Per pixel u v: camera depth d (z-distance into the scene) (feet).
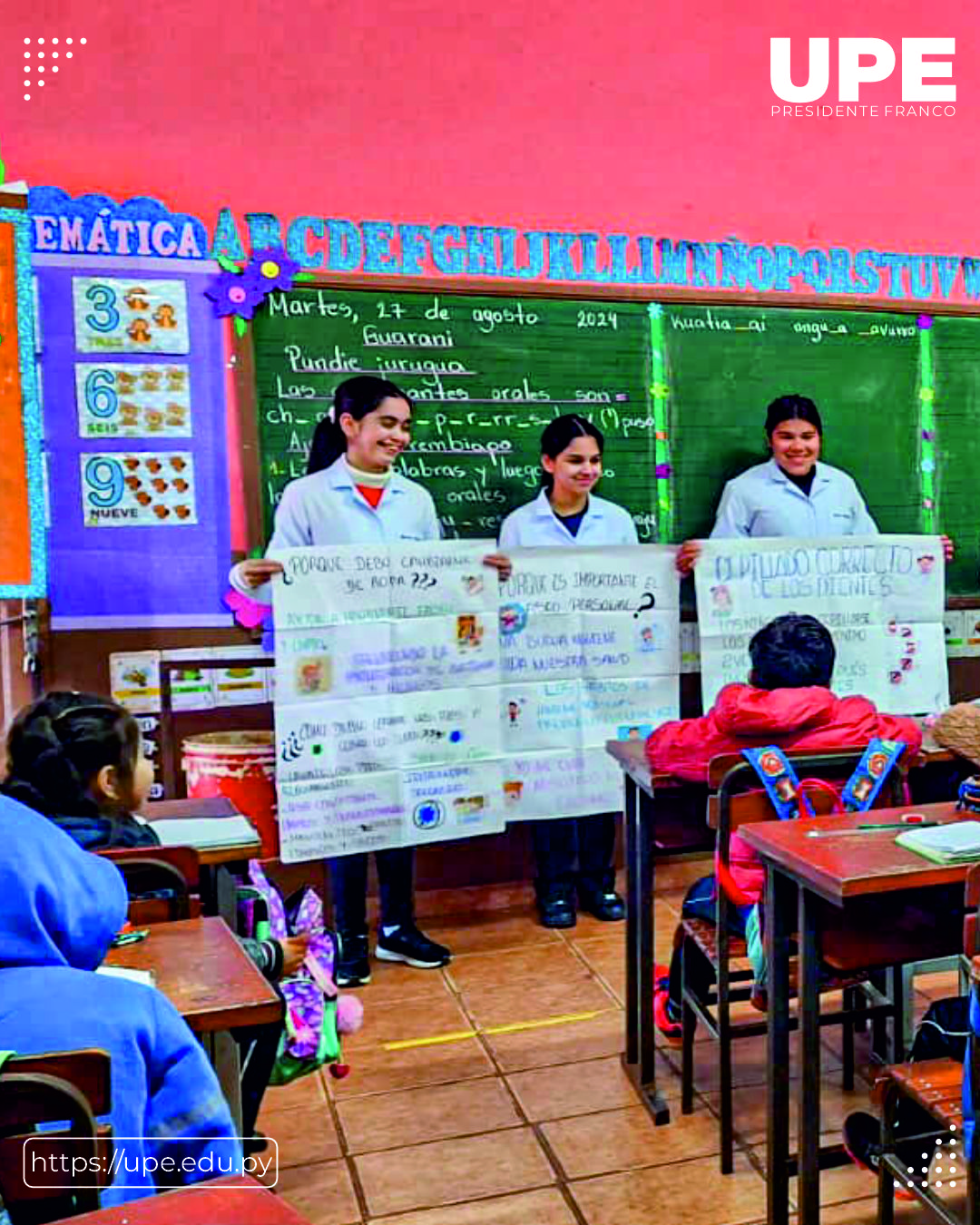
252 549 11.40
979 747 6.61
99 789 5.80
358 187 11.72
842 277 13.25
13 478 10.64
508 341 12.05
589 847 12.28
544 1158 7.25
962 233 13.64
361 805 10.85
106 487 11.09
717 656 12.22
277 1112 7.97
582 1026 9.37
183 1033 3.88
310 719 10.65
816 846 5.98
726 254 12.85
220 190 11.32
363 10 11.69
